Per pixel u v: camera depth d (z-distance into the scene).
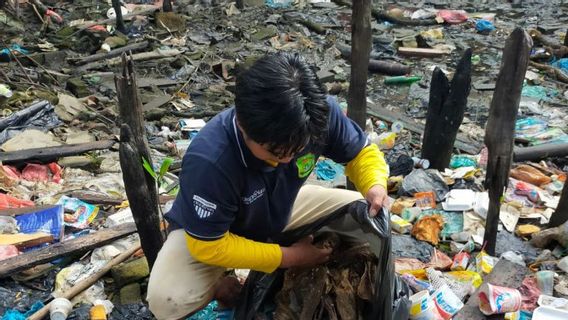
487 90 7.08
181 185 2.27
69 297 3.21
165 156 5.30
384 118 6.19
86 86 6.99
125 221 3.92
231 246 2.35
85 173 4.92
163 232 3.39
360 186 2.62
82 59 7.77
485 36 8.91
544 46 8.15
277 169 2.27
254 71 1.88
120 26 8.85
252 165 2.20
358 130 2.61
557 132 5.66
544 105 6.50
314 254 2.53
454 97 4.24
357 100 4.21
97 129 5.88
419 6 10.36
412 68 7.86
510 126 3.08
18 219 3.84
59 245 3.48
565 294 3.06
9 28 8.80
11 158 4.81
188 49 8.40
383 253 2.34
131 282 3.33
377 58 8.17
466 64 4.15
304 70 1.92
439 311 2.85
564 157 5.07
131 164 2.77
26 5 9.62
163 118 6.34
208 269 2.60
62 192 4.43
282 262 2.45
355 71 4.11
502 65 2.99
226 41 8.77
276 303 2.64
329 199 2.75
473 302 2.93
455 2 10.55
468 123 6.12
